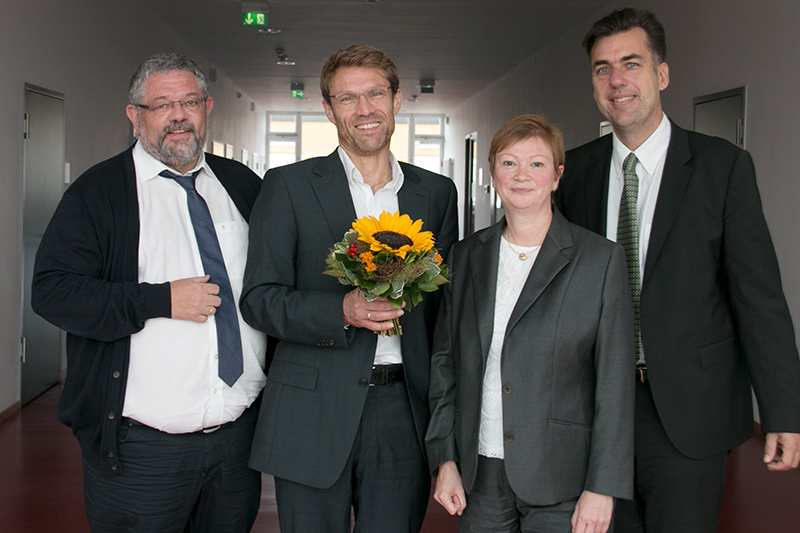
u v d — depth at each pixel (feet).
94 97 20.59
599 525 5.81
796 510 11.36
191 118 6.73
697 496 6.51
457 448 6.53
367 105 6.64
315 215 6.73
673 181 6.68
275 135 66.44
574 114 27.45
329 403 6.52
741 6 16.22
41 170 17.06
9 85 15.55
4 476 12.37
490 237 6.53
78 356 6.51
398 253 5.41
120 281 6.51
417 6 24.99
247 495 7.19
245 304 6.48
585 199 7.52
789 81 14.56
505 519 6.24
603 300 5.98
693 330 6.47
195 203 6.90
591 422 6.10
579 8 24.59
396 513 6.79
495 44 31.50
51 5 17.57
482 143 47.50
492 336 6.24
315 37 30.73
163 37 28.07
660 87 6.94
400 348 6.86
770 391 6.12
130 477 6.50
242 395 6.89
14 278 16.05
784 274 14.83
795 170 14.42
